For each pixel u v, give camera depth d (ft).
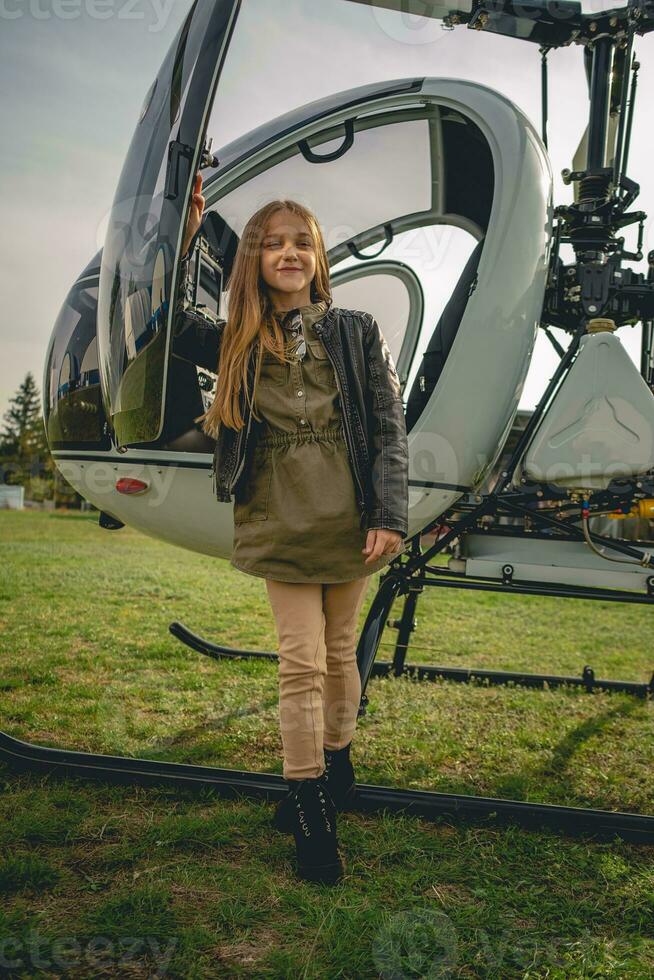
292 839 4.34
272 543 3.93
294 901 3.64
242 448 3.99
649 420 5.67
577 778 5.62
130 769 5.06
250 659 8.71
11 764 5.16
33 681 7.55
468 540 6.27
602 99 6.00
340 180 6.64
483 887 3.89
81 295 6.05
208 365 4.81
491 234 5.59
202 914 3.52
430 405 5.57
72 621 10.73
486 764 5.81
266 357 4.02
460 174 6.53
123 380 4.88
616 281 6.04
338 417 4.00
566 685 8.20
